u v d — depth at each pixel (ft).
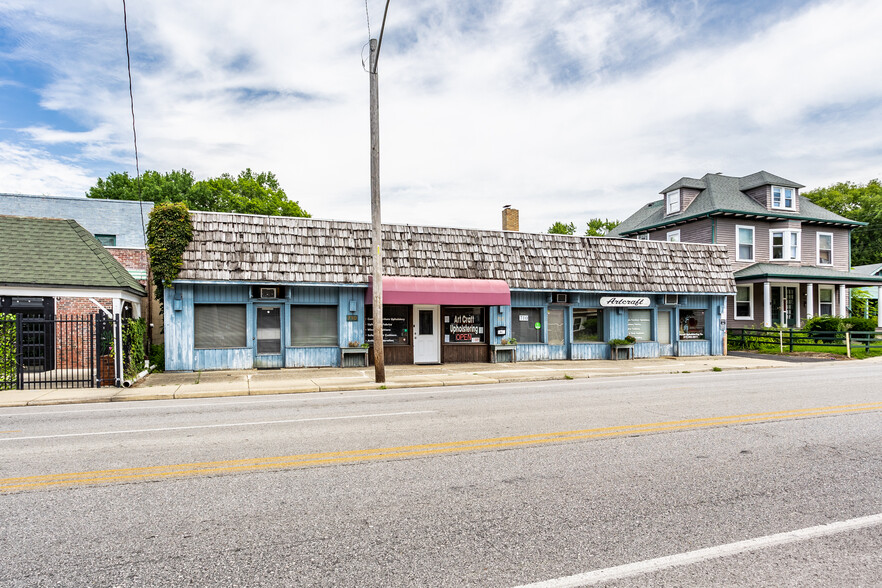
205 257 51.11
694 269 71.82
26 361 51.65
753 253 97.19
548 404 32.89
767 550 12.35
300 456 20.26
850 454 20.48
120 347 42.65
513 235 64.34
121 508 14.90
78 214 81.20
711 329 73.61
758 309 97.50
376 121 46.32
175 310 51.39
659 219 109.09
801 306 100.07
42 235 49.55
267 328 54.75
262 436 23.82
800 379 46.73
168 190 154.92
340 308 56.49
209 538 12.91
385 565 11.54
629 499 15.58
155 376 48.44
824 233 103.35
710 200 97.14
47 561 11.76
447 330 61.05
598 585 10.73
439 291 56.18
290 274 53.01
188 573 11.21
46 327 52.42
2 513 14.55
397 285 54.80
